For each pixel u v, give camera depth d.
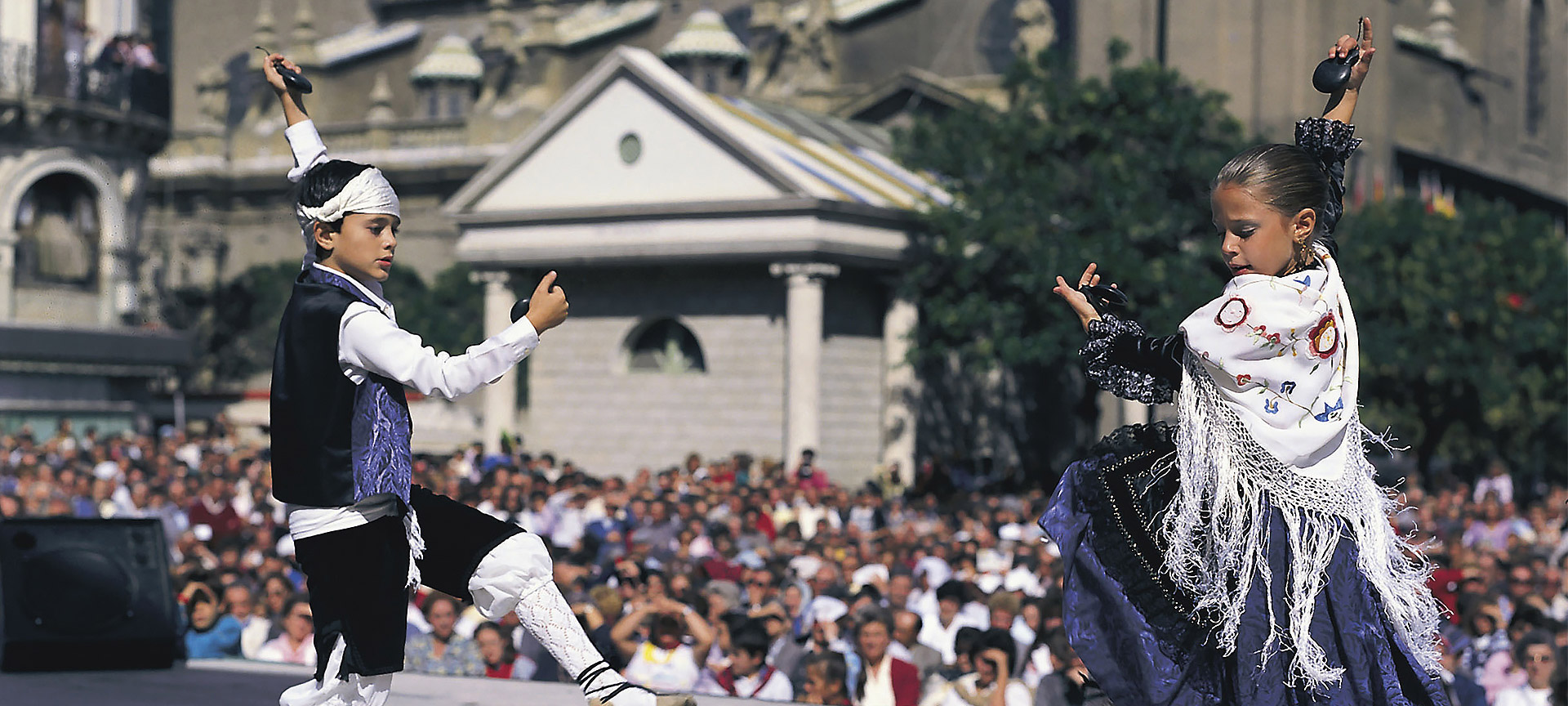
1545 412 138.88
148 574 22.39
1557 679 34.28
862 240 123.69
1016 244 111.75
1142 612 11.95
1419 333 132.25
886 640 34.66
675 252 124.88
